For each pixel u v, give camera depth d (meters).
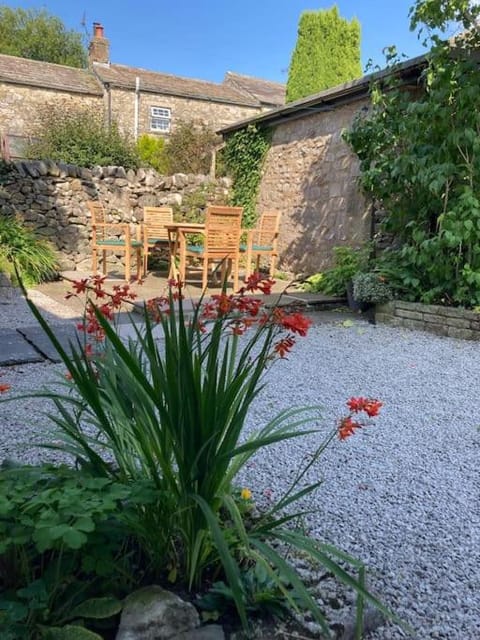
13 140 11.66
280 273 7.91
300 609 1.22
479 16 4.30
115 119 12.48
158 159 11.48
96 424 1.50
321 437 2.42
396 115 5.03
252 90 15.74
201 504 1.13
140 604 1.15
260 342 3.84
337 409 2.79
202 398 1.19
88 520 1.02
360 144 5.41
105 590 1.21
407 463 2.19
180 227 5.81
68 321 4.61
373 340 4.38
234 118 14.70
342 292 5.90
